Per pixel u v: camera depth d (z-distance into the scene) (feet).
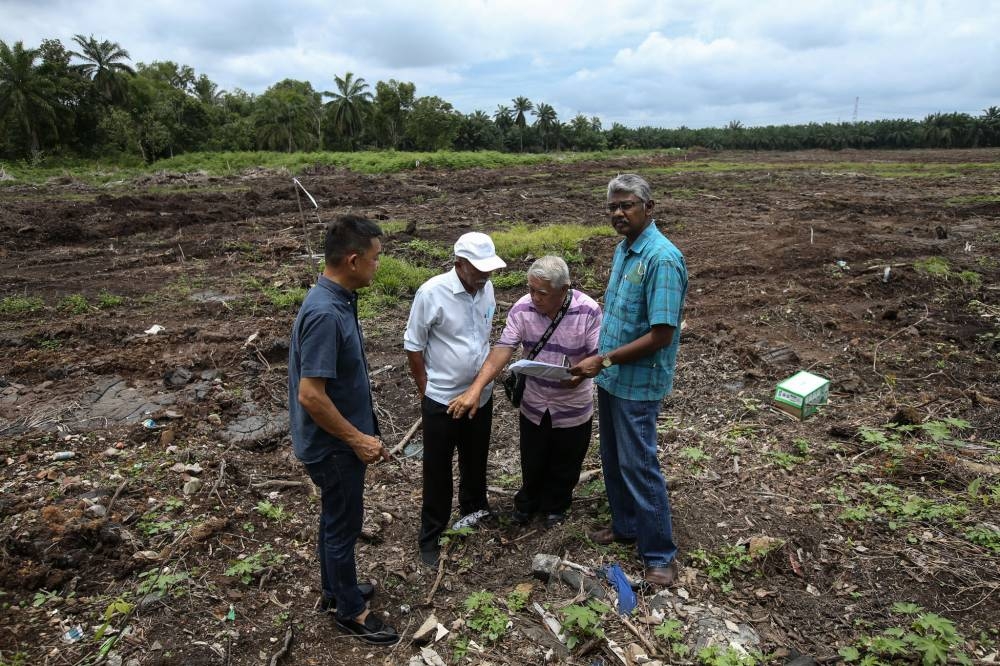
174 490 13.17
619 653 9.16
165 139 157.17
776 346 21.86
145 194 64.34
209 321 25.45
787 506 12.41
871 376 19.34
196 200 57.62
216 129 186.39
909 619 9.57
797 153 193.77
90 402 17.74
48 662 8.73
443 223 48.96
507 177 88.94
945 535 11.42
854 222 46.21
